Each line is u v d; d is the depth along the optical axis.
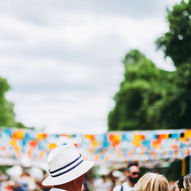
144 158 11.52
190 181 4.02
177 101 21.31
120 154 11.17
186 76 21.25
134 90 37.75
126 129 38.34
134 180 6.58
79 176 3.26
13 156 9.59
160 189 3.59
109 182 15.09
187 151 10.71
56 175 3.27
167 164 12.86
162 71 38.12
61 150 3.34
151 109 22.11
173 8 22.00
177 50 22.56
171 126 21.95
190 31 21.75
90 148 10.12
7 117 45.41
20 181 12.62
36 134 9.68
